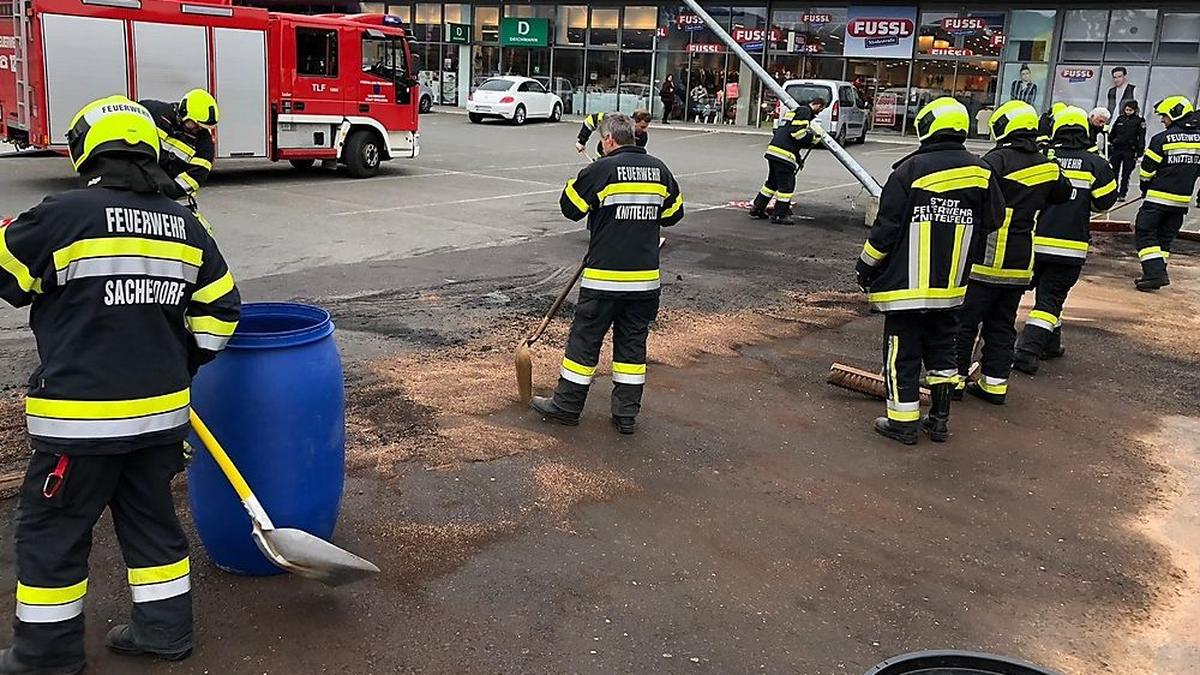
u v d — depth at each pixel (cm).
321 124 1549
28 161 1609
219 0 1418
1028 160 566
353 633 330
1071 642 348
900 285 508
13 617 329
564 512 428
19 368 579
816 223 1314
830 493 464
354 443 488
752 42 3259
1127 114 1556
